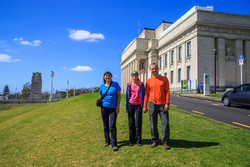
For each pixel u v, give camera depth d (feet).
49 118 32.48
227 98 43.78
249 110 38.27
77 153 16.01
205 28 101.45
